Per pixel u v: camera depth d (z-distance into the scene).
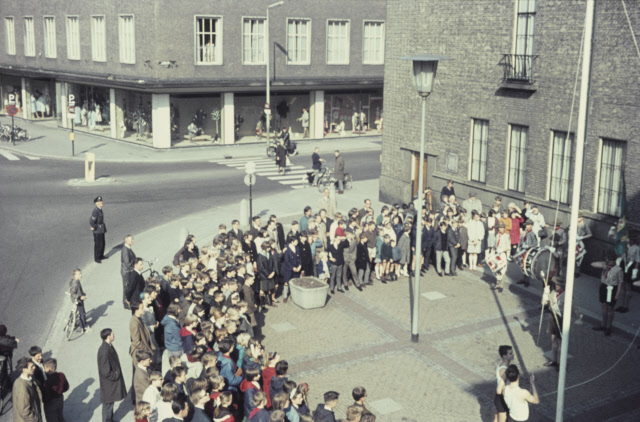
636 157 19.05
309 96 49.97
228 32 44.16
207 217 27.91
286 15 46.47
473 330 17.03
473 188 25.08
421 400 13.53
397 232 21.30
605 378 14.49
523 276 20.77
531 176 22.61
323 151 45.56
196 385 10.05
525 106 22.47
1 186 32.56
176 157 41.62
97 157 41.00
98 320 17.45
